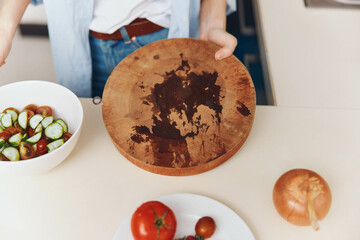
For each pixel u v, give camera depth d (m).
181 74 0.96
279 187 0.76
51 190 0.85
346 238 0.77
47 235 0.79
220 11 1.23
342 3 1.64
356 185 0.84
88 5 1.15
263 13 1.63
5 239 0.78
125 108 0.91
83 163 0.90
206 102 0.91
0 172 0.80
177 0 1.16
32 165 0.80
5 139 0.86
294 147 0.91
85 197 0.84
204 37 1.18
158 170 0.84
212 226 0.75
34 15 1.84
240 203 0.83
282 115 0.97
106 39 1.26
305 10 1.64
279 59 1.55
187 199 0.81
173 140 0.85
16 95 0.93
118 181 0.87
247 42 2.07
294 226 0.79
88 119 0.97
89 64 1.32
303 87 1.51
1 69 1.84
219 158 0.83
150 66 0.98
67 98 0.92
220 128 0.87
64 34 1.21
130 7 1.14
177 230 0.78
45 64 1.86
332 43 1.57
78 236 0.79
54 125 0.87
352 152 0.90
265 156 0.90
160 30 1.27
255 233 0.79
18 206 0.83
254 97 0.91
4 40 1.04
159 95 0.93
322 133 0.94
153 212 0.71
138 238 0.71
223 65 0.97
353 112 0.97
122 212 0.82
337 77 1.51
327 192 0.73
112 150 0.92
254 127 0.95
